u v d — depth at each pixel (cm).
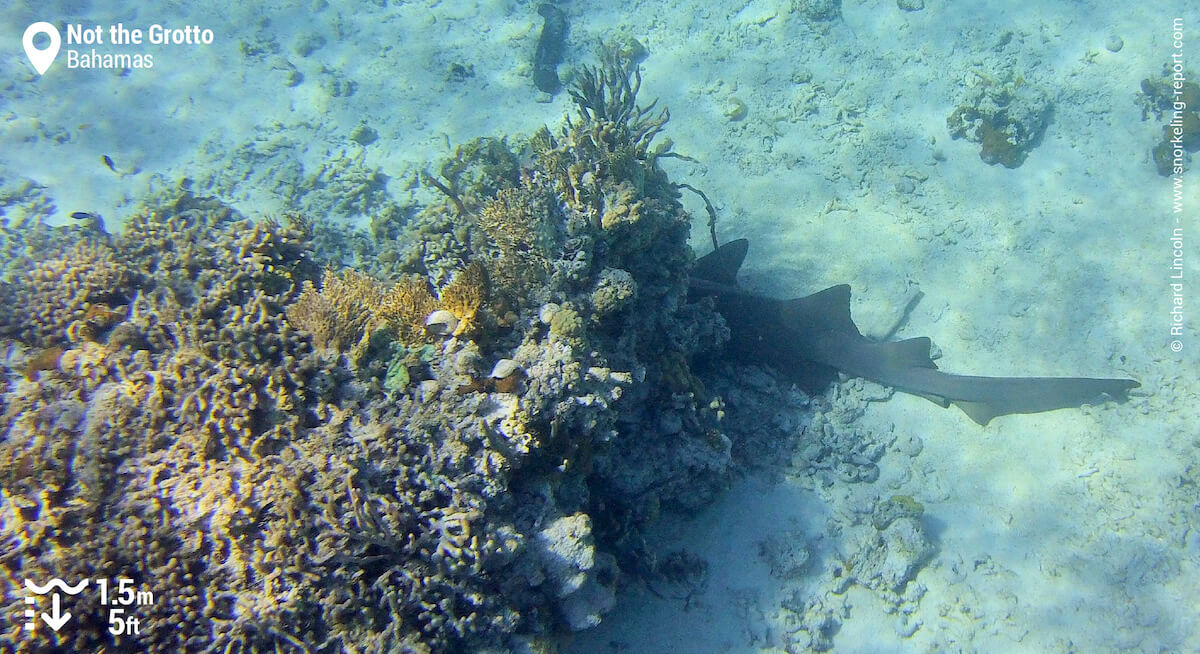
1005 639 213
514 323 189
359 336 179
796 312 253
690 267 230
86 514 155
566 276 196
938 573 224
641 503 212
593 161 206
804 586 221
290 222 217
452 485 161
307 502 155
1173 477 230
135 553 150
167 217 226
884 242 294
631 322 210
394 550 157
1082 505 231
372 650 146
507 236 197
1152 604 214
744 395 253
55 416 167
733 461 238
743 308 252
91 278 198
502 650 162
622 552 210
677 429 214
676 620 215
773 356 255
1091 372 257
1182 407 244
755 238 300
